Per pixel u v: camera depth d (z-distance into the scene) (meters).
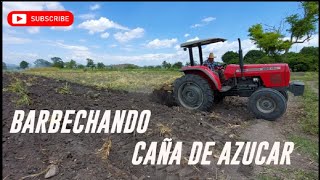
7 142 4.58
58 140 4.68
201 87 6.91
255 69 6.91
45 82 8.47
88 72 21.11
